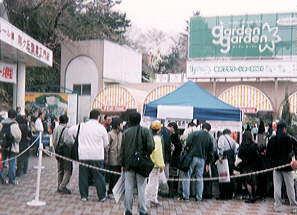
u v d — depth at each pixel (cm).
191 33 2648
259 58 2525
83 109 2630
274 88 2389
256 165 898
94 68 2633
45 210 742
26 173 1174
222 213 784
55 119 1744
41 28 2694
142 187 660
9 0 2470
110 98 2456
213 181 956
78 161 848
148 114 1059
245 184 940
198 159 888
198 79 2509
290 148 803
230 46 2575
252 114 2344
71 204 799
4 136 970
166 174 916
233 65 2423
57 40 2733
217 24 2606
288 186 806
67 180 900
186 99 1070
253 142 902
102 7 3095
